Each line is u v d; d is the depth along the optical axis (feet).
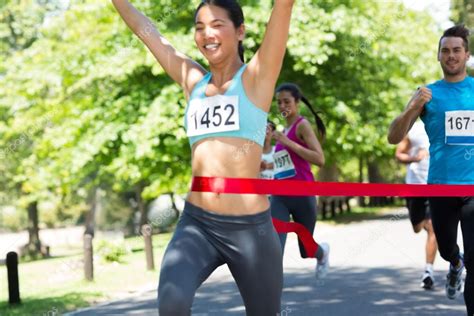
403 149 28.07
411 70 76.02
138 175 60.08
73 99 64.49
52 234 143.33
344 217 89.15
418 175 27.91
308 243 14.69
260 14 58.49
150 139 57.93
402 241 46.73
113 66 58.08
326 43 66.85
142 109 59.26
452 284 20.88
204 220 11.82
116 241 42.16
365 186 14.23
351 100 71.61
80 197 111.24
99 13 61.87
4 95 71.97
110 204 124.16
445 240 18.22
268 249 11.83
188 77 12.68
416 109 17.19
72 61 62.08
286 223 14.58
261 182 11.89
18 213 127.54
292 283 29.48
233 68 12.14
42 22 84.48
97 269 37.68
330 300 25.14
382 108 73.26
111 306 26.27
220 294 27.71
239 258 11.78
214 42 11.94
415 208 26.35
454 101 17.60
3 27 83.10
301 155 22.54
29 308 25.70
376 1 68.64
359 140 70.23
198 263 11.66
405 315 22.18
